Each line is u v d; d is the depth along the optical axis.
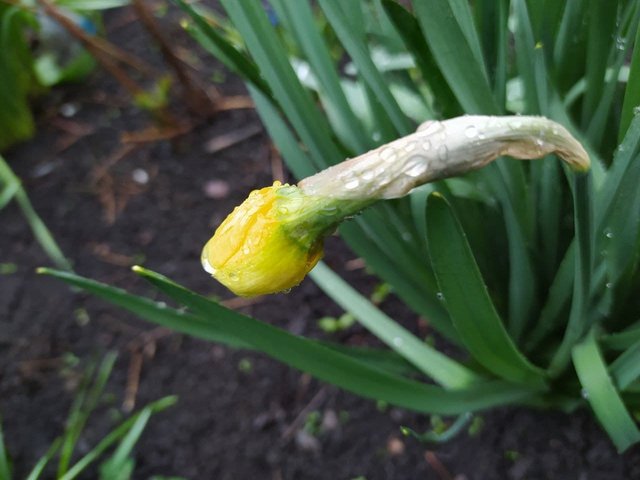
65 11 0.31
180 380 0.25
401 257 0.19
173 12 0.36
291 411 0.24
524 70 0.17
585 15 0.18
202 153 0.31
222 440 0.24
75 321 0.27
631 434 0.15
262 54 0.16
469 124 0.11
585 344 0.17
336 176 0.12
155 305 0.17
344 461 0.23
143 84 0.33
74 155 0.32
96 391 0.25
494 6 0.16
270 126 0.20
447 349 0.24
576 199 0.13
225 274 0.13
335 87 0.17
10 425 0.25
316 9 0.31
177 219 0.29
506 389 0.19
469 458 0.22
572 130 0.16
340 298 0.21
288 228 0.12
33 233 0.29
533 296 0.19
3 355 0.26
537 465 0.22
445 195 0.17
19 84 0.30
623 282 0.18
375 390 0.16
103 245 0.29
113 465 0.21
